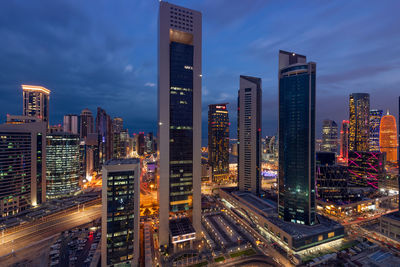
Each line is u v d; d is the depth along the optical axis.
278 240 127.00
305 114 133.75
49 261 110.00
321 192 193.25
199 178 132.38
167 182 125.38
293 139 138.00
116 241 101.50
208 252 116.25
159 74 126.12
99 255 111.81
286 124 141.75
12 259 112.31
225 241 125.44
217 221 152.88
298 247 113.88
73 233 141.62
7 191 174.50
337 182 191.00
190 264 105.69
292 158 138.00
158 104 131.12
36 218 169.00
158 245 123.88
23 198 185.75
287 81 141.50
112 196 101.44
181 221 135.88
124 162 110.50
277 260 109.50
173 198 126.94
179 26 129.38
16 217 174.75
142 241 131.88
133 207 104.50
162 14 125.50
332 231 124.69
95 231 144.25
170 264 105.50
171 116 127.75
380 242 130.50
